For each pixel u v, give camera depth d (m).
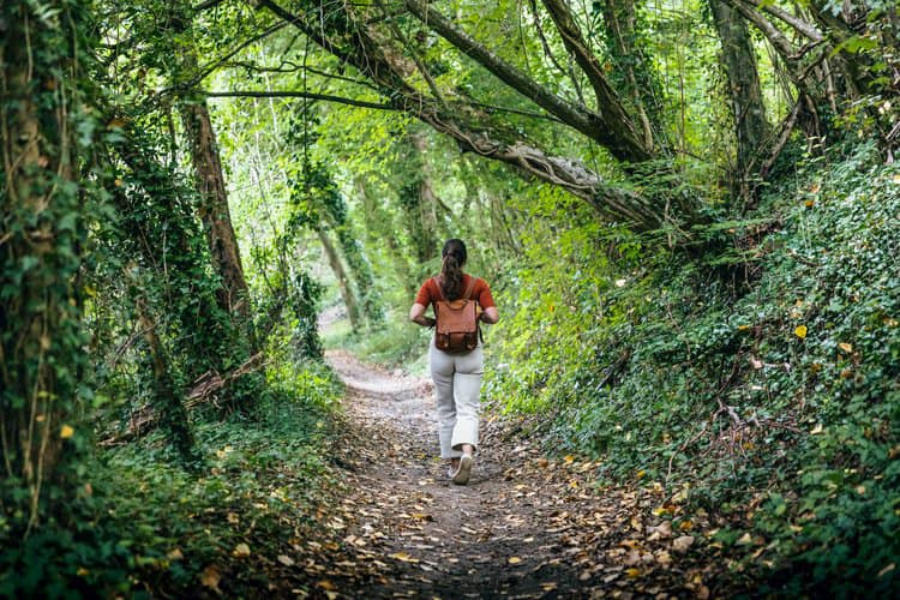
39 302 3.30
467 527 5.88
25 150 3.32
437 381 7.36
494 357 14.44
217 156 9.39
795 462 4.78
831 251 6.66
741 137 9.05
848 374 5.11
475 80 10.95
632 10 9.21
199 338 7.83
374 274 31.95
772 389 5.94
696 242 8.05
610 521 5.30
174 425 5.72
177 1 7.52
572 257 10.12
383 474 7.98
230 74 11.50
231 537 4.21
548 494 6.54
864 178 7.04
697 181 9.11
